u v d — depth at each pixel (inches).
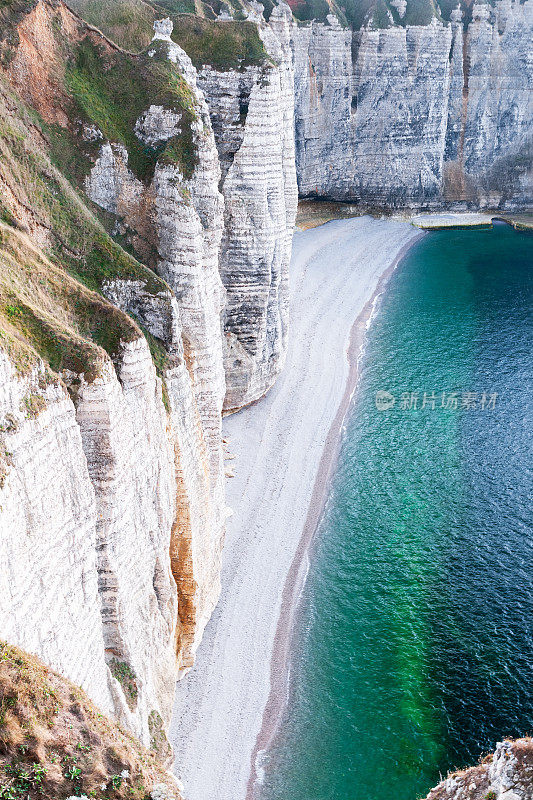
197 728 1382.9
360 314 3255.4
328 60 4050.2
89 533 956.6
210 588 1585.9
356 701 1488.7
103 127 1413.6
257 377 2428.6
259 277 2225.6
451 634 1657.2
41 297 1073.5
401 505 2071.9
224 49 2041.1
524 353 2935.5
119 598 1048.8
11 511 768.9
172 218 1393.9
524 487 2156.7
